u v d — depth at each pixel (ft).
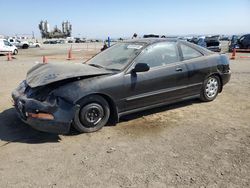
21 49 139.54
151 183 10.84
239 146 14.02
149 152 13.44
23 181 11.08
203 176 11.28
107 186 10.68
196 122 17.47
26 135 15.56
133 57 17.21
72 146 14.17
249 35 87.45
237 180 10.99
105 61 18.31
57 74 15.35
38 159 12.86
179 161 12.53
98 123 15.96
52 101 14.48
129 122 17.48
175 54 19.10
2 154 13.37
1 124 17.21
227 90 26.04
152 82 17.42
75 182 10.97
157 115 18.78
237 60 57.62
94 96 15.48
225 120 17.83
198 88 20.43
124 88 16.30
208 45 84.89
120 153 13.38
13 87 29.12
